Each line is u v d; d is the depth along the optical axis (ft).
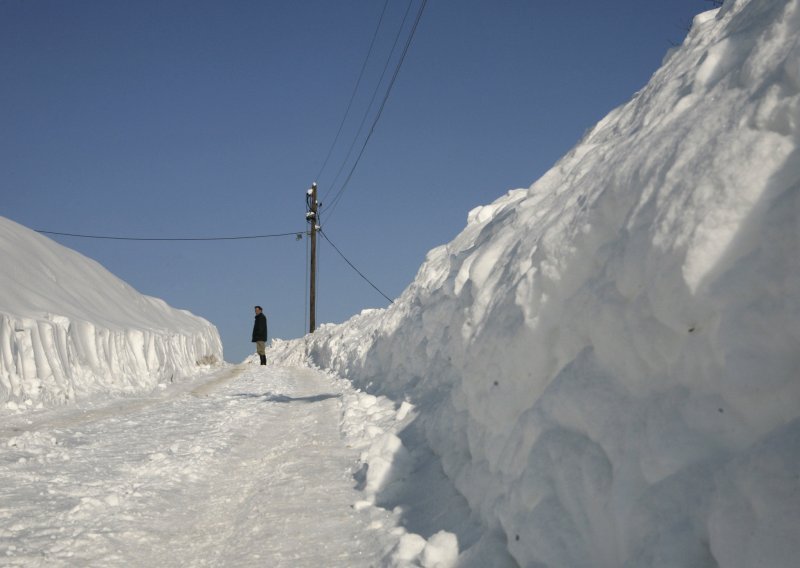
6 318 37.78
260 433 26.84
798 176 7.64
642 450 8.30
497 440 12.96
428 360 27.04
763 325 7.23
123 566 12.34
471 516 12.66
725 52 11.26
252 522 14.75
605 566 8.50
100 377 47.42
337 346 70.79
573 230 11.94
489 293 16.14
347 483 17.75
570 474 9.57
